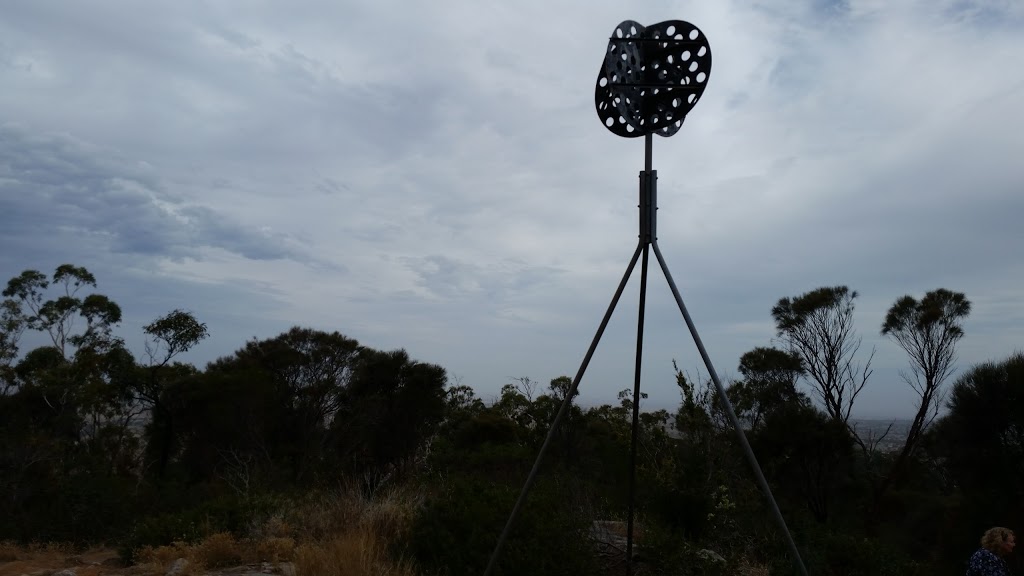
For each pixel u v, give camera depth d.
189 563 8.20
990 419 11.60
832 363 22.80
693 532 10.02
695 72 5.89
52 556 12.72
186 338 28.73
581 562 7.25
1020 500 11.27
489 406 33.50
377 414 27.84
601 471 14.98
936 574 11.67
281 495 11.38
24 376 32.66
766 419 20.02
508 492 8.26
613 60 5.77
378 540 8.10
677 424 11.27
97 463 19.61
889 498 18.78
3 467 16.28
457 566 7.14
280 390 28.31
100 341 34.19
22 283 33.94
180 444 28.41
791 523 10.37
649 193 5.90
